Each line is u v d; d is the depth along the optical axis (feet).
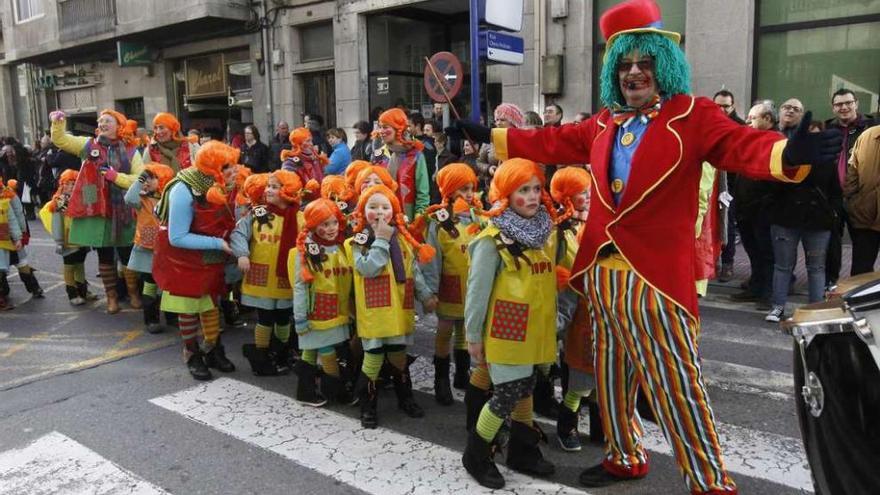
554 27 34.60
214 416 13.35
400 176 19.99
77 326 20.24
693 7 30.99
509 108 18.47
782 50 30.30
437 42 43.47
